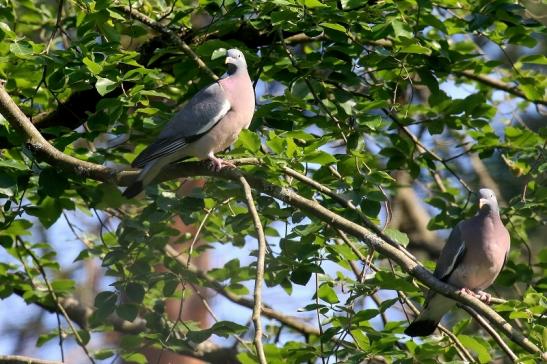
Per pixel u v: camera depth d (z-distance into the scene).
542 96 13.15
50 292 12.33
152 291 13.05
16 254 12.97
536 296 10.05
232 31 12.33
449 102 12.37
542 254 12.20
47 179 10.45
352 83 11.45
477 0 12.34
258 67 11.76
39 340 12.27
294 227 10.34
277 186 9.79
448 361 10.73
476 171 16.55
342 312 10.48
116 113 10.16
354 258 10.40
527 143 12.80
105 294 10.47
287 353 10.59
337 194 10.16
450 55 12.36
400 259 9.48
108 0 10.77
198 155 10.37
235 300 13.48
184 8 12.55
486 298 10.22
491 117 12.70
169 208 10.28
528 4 15.16
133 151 12.50
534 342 9.66
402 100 16.06
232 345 14.62
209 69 11.30
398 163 12.69
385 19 11.30
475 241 10.52
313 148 9.62
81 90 11.09
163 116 11.14
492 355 11.83
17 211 11.26
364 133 12.72
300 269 10.22
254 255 10.28
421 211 17.73
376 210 10.21
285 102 11.03
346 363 9.48
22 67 11.24
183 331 12.15
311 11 11.09
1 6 11.76
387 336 9.79
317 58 11.45
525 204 11.33
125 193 9.80
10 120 9.98
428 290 10.52
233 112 10.42
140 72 10.26
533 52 16.55
